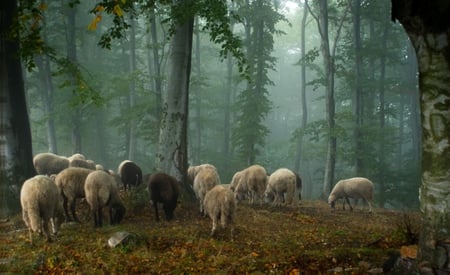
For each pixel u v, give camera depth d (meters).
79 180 10.74
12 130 11.84
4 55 11.77
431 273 4.75
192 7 12.10
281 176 15.17
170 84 14.44
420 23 4.79
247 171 15.56
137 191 13.81
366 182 16.08
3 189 11.55
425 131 4.90
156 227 10.54
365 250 7.12
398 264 5.43
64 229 9.82
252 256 7.47
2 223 10.81
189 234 9.65
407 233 7.40
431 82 4.78
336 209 16.73
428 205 4.86
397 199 25.83
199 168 17.33
